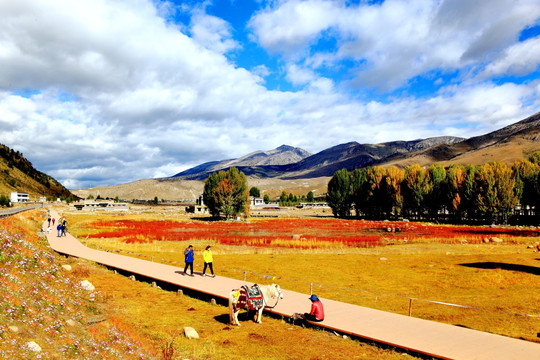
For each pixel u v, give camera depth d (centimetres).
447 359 1154
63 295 1487
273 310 1697
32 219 6103
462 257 3659
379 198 10969
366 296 2152
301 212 15000
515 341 1316
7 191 19125
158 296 2038
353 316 1617
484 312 1809
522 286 2350
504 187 7581
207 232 6438
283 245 4706
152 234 5816
